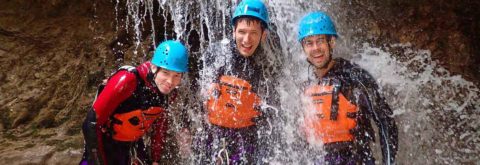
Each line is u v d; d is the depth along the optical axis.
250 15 2.36
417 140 3.39
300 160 2.52
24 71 4.19
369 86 2.24
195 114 2.60
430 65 3.86
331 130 2.31
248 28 2.37
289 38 3.10
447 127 3.53
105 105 2.11
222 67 2.51
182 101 2.60
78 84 4.14
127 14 4.18
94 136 2.12
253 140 2.51
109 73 4.14
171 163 2.68
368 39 3.85
